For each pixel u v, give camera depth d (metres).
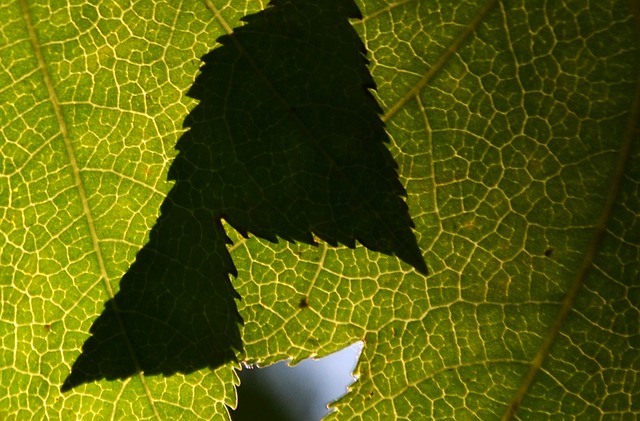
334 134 0.25
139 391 0.26
